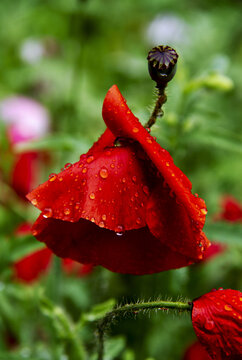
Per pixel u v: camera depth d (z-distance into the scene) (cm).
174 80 61
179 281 58
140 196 44
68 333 53
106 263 47
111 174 44
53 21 119
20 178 71
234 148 58
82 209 43
